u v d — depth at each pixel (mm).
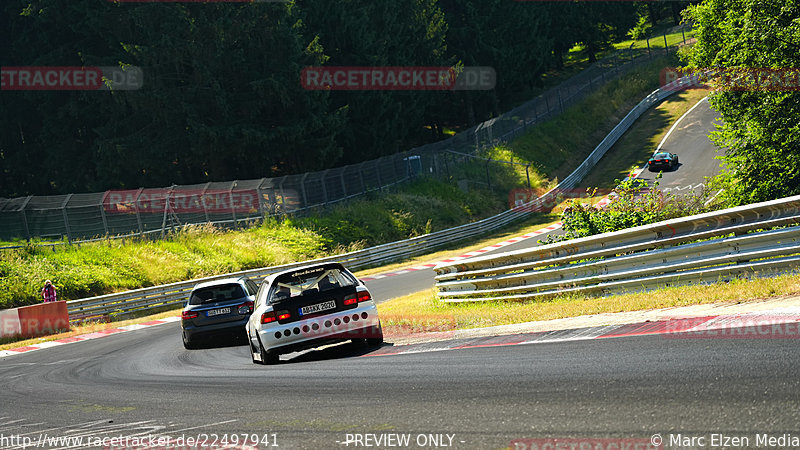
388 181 109000
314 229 89812
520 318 25062
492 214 113062
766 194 54438
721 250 24625
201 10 98438
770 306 18250
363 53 116938
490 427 11344
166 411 16984
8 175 122188
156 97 96500
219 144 95500
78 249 71062
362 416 13359
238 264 78688
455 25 162000
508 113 147750
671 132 155625
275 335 23016
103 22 103875
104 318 58750
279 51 101562
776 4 53312
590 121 164125
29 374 30844
